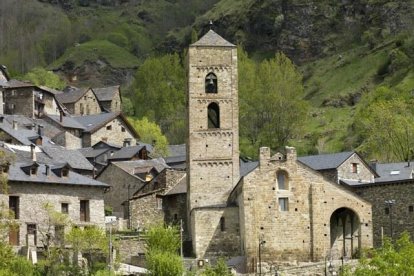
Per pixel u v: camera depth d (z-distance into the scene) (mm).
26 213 135625
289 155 142375
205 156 147125
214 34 151750
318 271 132250
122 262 134750
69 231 133625
